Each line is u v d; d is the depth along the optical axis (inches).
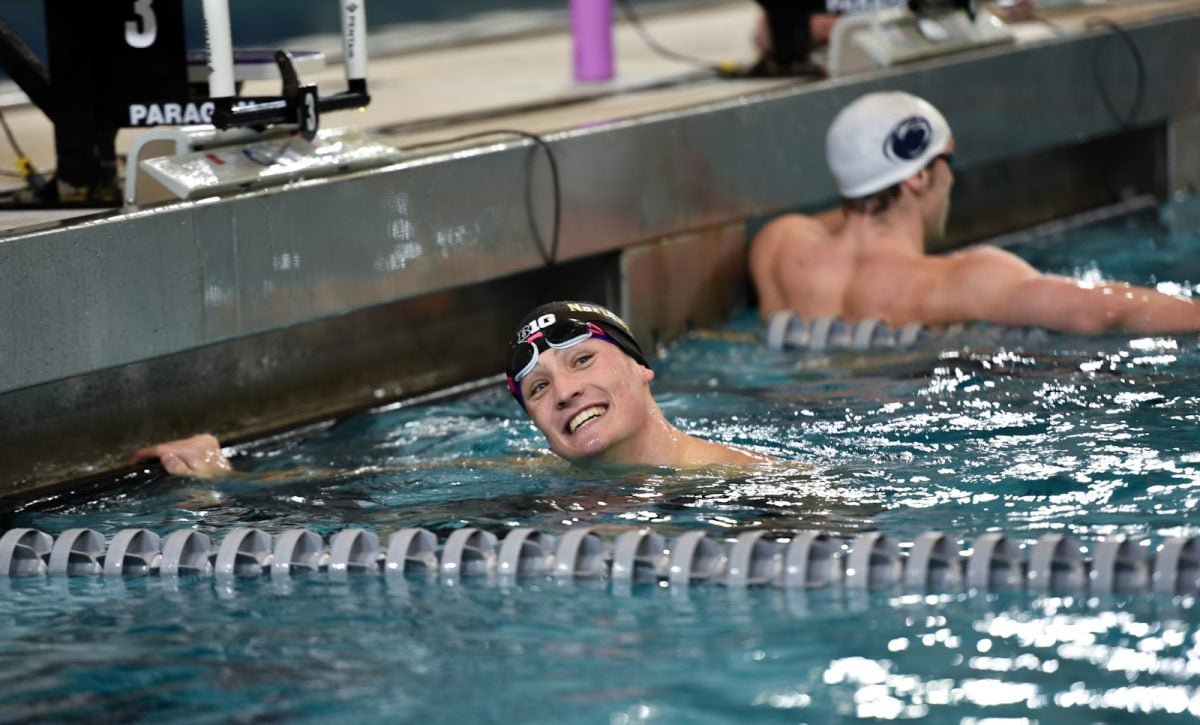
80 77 462.0
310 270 475.8
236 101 455.2
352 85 490.9
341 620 309.4
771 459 398.0
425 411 510.0
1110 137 796.6
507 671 277.6
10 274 399.9
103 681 284.2
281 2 1557.6
